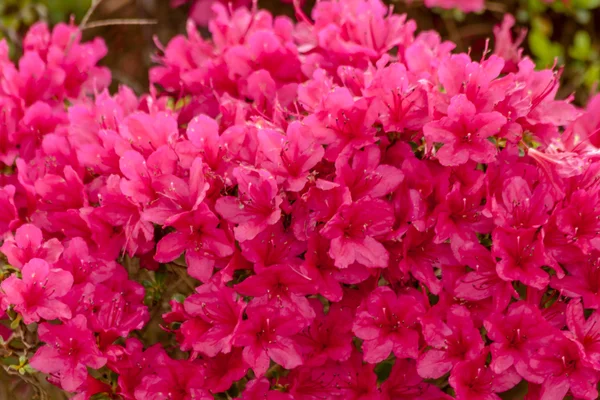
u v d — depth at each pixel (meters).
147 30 1.78
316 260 1.00
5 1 1.75
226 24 1.18
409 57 1.08
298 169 0.99
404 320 0.99
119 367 1.01
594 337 0.98
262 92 1.10
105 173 1.05
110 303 1.01
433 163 1.02
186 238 1.00
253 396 1.01
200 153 1.01
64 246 1.04
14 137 1.11
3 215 1.06
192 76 1.15
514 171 1.01
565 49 1.80
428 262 1.00
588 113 1.05
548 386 0.98
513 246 0.98
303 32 1.16
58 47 1.20
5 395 1.12
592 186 1.00
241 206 0.99
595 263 0.99
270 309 0.99
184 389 1.01
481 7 1.70
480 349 0.98
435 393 1.01
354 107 1.00
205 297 1.00
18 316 1.02
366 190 1.00
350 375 1.01
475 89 1.01
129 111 1.14
